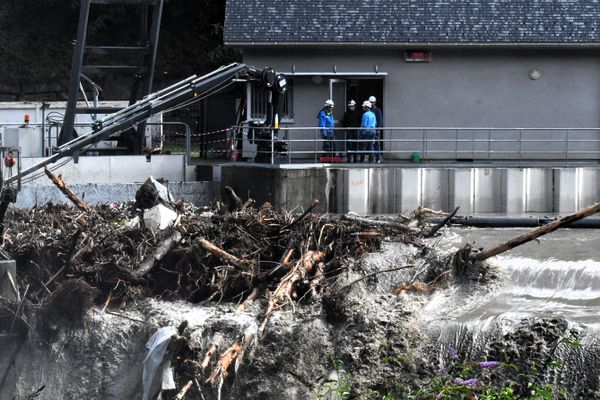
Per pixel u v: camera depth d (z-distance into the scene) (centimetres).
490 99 6228
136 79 5878
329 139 5634
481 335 2714
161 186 3634
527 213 5297
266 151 5469
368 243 3350
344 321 2822
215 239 3134
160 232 3158
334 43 6091
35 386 2822
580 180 5388
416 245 3403
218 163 5744
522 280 3341
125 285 3002
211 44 8950
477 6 6253
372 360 2709
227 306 2967
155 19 5703
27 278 3062
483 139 6203
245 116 5934
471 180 5359
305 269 3002
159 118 6350
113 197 5378
